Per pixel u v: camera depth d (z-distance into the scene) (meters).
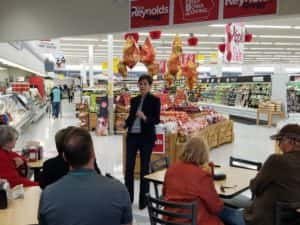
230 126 10.28
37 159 4.30
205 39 17.33
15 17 6.19
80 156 1.61
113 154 7.98
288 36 16.11
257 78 15.91
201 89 22.55
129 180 4.59
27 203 2.57
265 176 2.41
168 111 8.59
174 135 6.57
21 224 2.17
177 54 8.50
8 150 3.42
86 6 5.78
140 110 4.43
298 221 2.38
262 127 14.36
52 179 2.84
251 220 2.49
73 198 1.54
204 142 2.74
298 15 3.85
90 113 12.27
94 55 28.34
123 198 1.62
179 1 4.76
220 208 2.63
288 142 2.44
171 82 8.92
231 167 3.90
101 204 1.55
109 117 11.21
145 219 4.15
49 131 11.75
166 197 2.70
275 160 2.40
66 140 1.66
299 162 2.39
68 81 39.38
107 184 1.62
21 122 8.27
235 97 18.16
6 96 8.23
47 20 6.07
